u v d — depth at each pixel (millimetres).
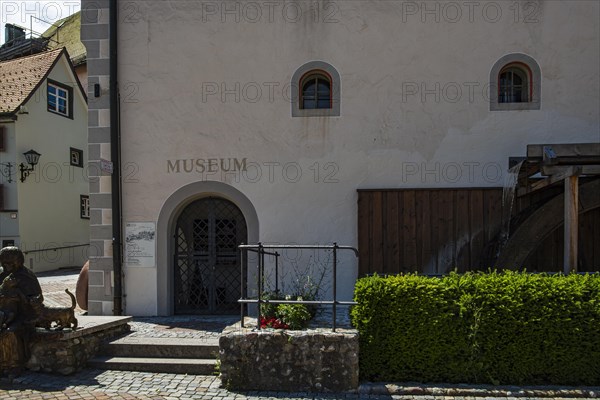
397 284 4875
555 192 7012
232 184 7410
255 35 7430
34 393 4691
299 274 7266
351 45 7324
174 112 7492
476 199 7086
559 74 7145
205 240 7684
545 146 5730
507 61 7184
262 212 7367
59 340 5191
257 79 7430
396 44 7293
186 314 7555
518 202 7160
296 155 7359
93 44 7520
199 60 7484
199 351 5574
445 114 7234
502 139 7172
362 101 7305
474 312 4738
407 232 7117
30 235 16516
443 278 4969
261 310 5402
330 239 7289
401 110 7277
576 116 7117
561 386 4645
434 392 4594
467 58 7230
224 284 7621
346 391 4684
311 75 7543
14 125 15906
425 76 7270
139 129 7527
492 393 4543
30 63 17578
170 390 4797
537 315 4711
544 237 6355
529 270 7004
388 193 7168
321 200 7312
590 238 6953
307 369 4742
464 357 4750
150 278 7430
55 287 11539
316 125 7344
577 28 7145
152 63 7527
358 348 4750
